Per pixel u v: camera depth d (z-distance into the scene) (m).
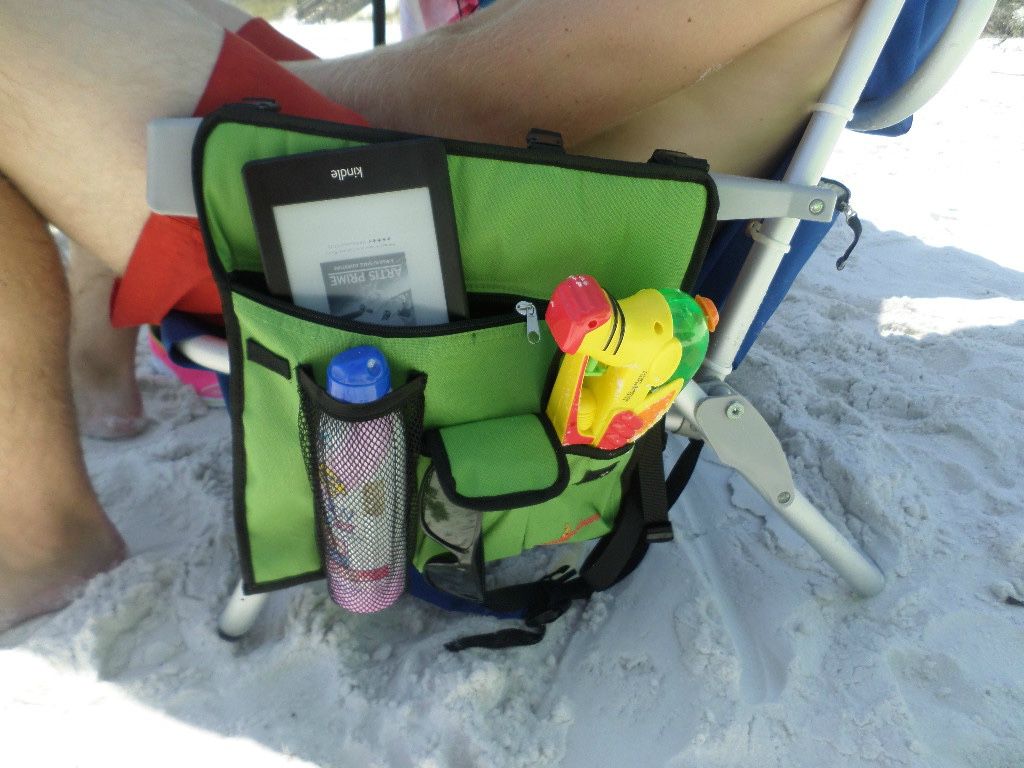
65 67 0.77
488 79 0.92
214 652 1.07
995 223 2.63
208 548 1.21
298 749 0.96
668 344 0.76
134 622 1.10
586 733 0.99
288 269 0.77
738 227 1.03
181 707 1.00
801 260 1.10
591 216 0.80
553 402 0.86
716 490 1.42
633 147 1.02
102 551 1.16
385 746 0.95
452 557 0.96
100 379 1.50
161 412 1.62
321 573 0.97
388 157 0.74
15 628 1.09
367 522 0.84
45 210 0.88
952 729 1.03
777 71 0.94
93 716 0.98
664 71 0.88
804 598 1.18
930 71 0.92
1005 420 1.54
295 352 0.78
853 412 1.57
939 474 1.45
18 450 0.99
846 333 1.85
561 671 1.07
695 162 0.81
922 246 2.43
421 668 1.03
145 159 0.80
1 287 0.90
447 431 0.86
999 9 5.54
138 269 0.88
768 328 1.90
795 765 0.98
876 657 1.09
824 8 0.90
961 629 1.15
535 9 0.89
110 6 0.78
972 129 3.53
